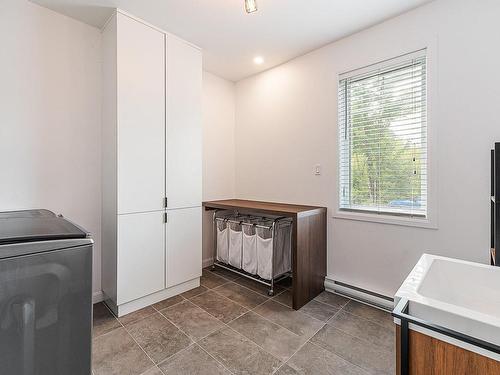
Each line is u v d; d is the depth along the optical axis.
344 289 2.34
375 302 2.14
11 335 0.79
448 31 1.79
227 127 3.33
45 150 1.95
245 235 2.64
